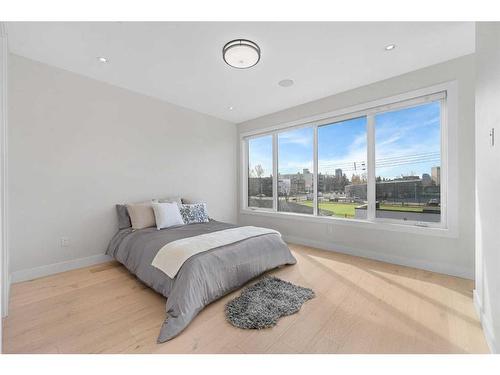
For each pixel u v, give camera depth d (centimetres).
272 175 441
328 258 314
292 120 396
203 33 203
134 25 193
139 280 249
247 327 166
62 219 271
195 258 196
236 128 489
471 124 238
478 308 177
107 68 266
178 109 390
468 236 242
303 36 206
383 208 307
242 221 483
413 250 278
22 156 245
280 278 250
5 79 190
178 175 390
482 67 157
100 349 145
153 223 305
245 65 235
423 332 160
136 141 337
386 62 252
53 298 209
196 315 180
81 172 285
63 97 270
